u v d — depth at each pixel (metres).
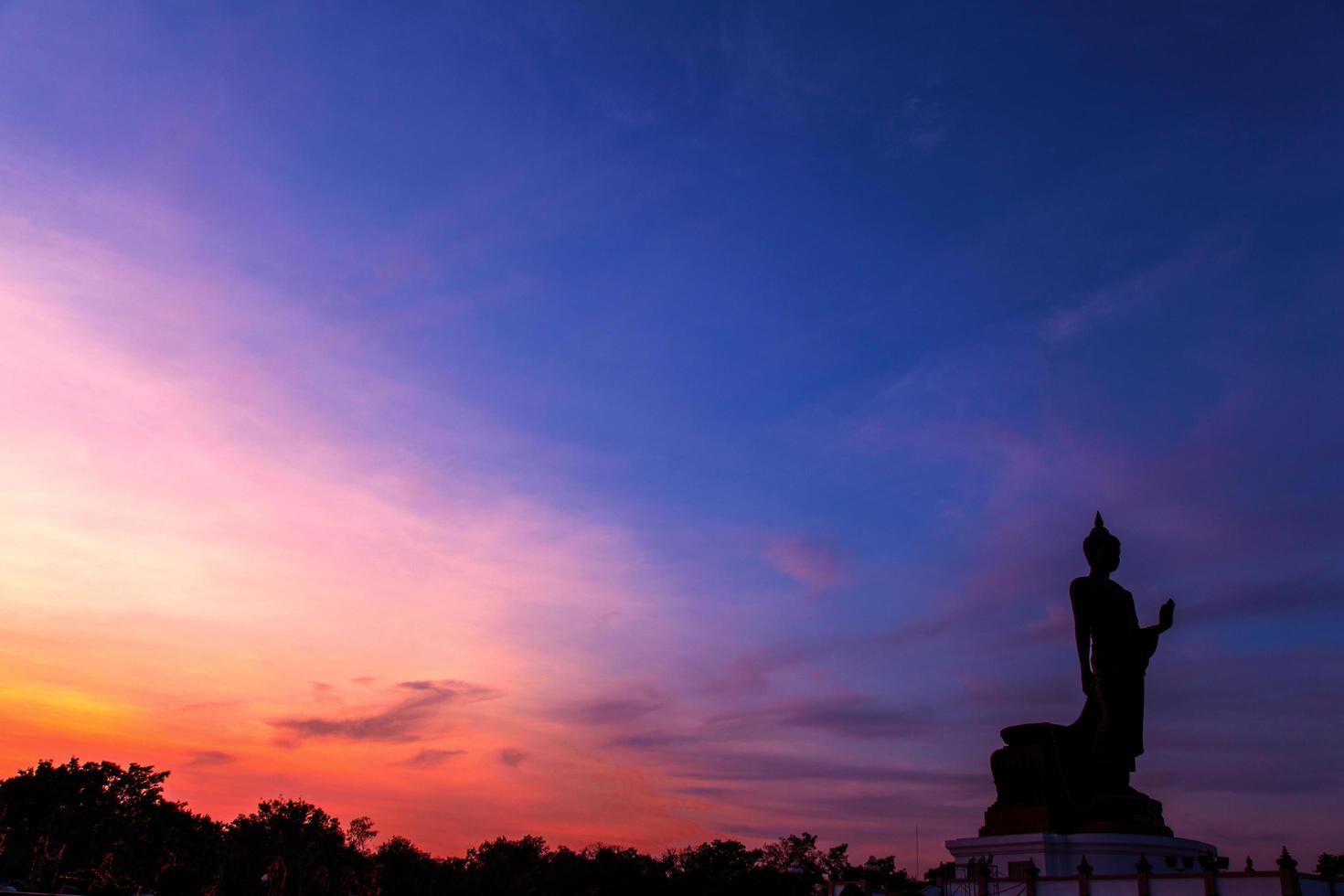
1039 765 63.41
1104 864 58.16
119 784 182.50
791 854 176.88
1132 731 64.56
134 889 164.75
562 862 192.50
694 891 177.38
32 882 163.12
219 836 189.12
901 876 84.44
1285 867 46.62
